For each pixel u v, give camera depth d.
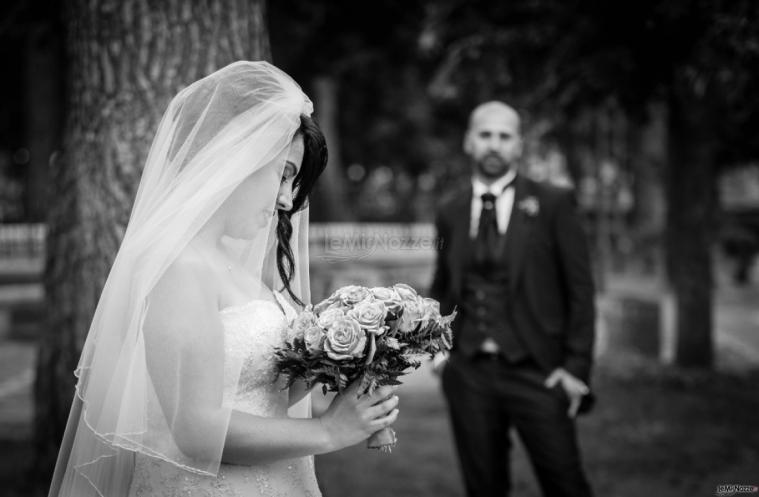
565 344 3.42
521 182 3.54
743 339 11.41
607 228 21.58
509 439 3.57
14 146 19.22
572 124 8.00
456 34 7.45
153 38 2.93
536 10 6.41
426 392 7.51
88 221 3.07
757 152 8.03
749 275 19.78
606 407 6.58
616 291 17.41
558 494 3.34
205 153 1.83
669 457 5.13
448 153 22.75
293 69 8.51
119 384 1.81
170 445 1.75
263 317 1.86
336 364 1.77
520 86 7.33
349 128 24.08
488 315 3.43
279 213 2.16
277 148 1.88
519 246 3.44
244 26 3.07
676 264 8.41
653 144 17.84
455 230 3.60
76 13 3.06
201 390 1.71
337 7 7.59
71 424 2.08
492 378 3.40
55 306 3.31
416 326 1.85
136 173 2.96
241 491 1.82
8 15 5.55
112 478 1.97
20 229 14.48
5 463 4.70
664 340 10.45
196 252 1.82
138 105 2.95
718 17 4.42
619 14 4.81
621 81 5.27
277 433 1.77
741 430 5.82
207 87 1.92
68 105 3.28
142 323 1.75
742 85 4.84
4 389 7.73
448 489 4.57
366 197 25.17
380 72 11.41
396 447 5.53
